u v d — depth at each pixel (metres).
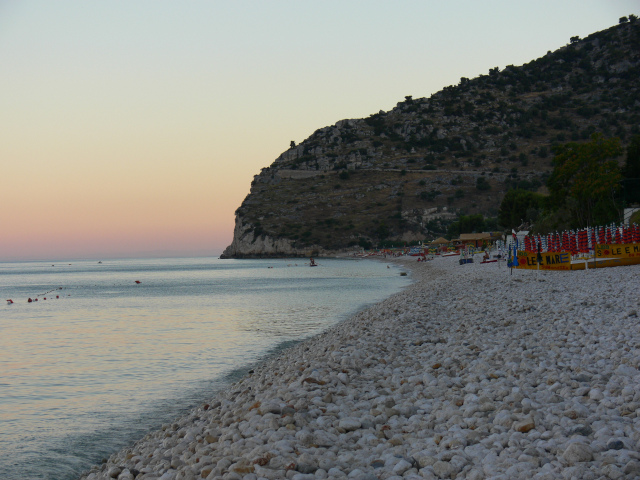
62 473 10.88
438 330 19.19
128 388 18.41
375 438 7.83
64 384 19.48
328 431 8.31
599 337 13.82
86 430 13.70
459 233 179.25
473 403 8.84
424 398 9.90
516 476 5.96
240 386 16.28
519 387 9.41
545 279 35.88
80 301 66.06
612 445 6.41
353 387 11.17
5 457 11.83
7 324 41.84
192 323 37.72
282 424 8.63
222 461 7.14
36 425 14.27
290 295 60.88
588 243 47.97
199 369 21.14
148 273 171.38
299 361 17.06
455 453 6.75
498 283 37.09
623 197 75.06
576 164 69.94
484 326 18.03
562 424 7.41
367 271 116.50
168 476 7.47
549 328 16.20
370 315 28.80
